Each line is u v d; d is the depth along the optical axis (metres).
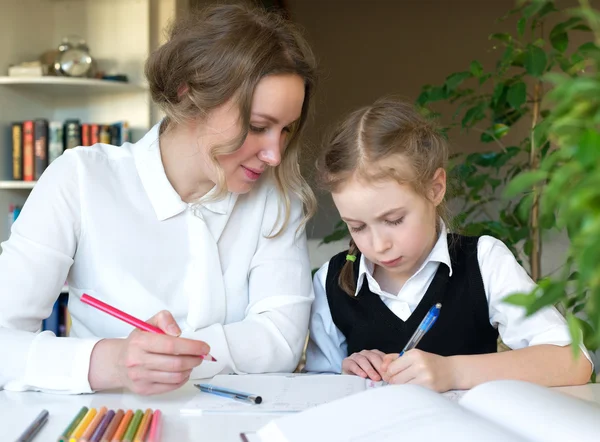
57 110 3.04
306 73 1.22
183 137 1.29
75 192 1.25
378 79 4.60
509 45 2.12
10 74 2.80
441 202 1.42
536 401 0.77
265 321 1.26
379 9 4.59
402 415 0.71
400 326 1.37
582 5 0.55
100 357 1.01
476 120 2.22
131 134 2.98
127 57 2.99
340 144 1.27
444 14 4.51
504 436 0.65
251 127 1.20
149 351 0.95
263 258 1.35
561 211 0.48
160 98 1.29
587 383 1.15
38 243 1.19
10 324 1.14
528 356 1.11
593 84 0.47
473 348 1.37
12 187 2.78
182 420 0.88
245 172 1.25
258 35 1.18
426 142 1.31
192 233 1.30
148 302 1.27
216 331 1.19
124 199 1.28
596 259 0.43
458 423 0.67
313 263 3.54
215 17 1.24
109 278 1.27
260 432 0.73
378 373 1.17
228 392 1.00
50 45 3.04
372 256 1.27
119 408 0.93
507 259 1.36
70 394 1.01
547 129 0.52
